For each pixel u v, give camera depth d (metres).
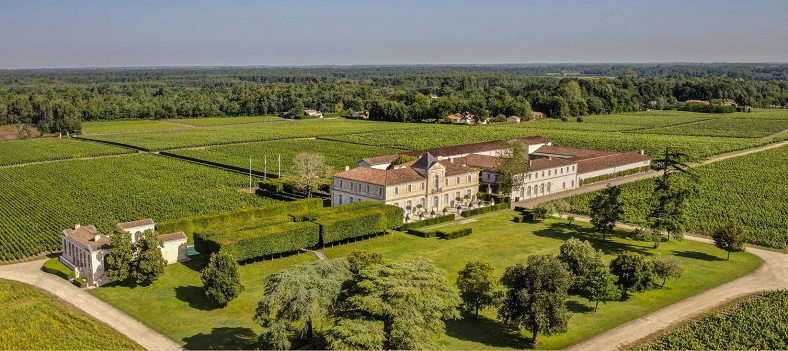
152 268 95.31
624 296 94.38
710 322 82.38
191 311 87.88
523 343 78.62
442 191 151.12
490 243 122.75
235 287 88.12
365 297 66.38
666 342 77.00
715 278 102.88
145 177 193.62
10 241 120.81
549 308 76.50
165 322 84.00
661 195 126.62
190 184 182.25
